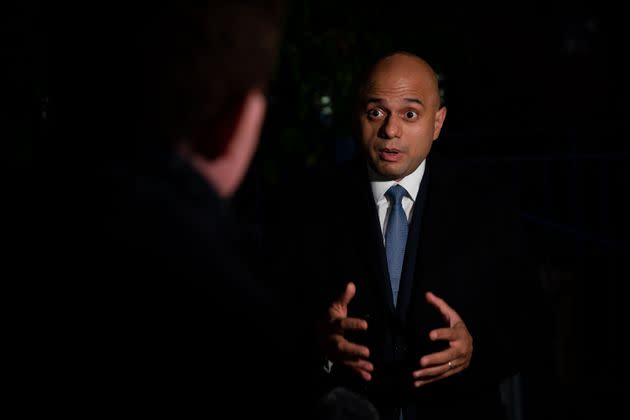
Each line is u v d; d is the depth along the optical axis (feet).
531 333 6.19
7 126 6.17
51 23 1.88
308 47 12.27
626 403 12.76
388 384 5.97
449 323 5.36
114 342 1.71
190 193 1.84
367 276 6.29
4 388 1.76
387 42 13.24
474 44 15.33
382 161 6.26
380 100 6.19
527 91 31.71
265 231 6.88
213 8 1.79
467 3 31.24
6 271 1.81
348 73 12.43
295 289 6.33
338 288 6.33
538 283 6.41
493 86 28.94
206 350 1.71
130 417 1.71
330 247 6.47
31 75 6.19
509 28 31.91
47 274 1.78
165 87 1.79
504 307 6.25
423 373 5.28
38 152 2.01
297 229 6.64
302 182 7.02
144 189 1.79
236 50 1.81
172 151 1.84
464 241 6.30
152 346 1.70
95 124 1.85
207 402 1.71
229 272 1.81
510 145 26.32
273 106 12.39
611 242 14.85
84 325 1.72
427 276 6.21
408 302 6.19
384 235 6.48
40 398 1.74
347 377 5.97
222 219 1.91
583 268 16.39
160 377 1.70
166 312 1.71
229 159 1.93
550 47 32.07
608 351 15.31
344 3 12.75
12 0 6.11
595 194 21.54
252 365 1.73
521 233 6.53
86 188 1.82
